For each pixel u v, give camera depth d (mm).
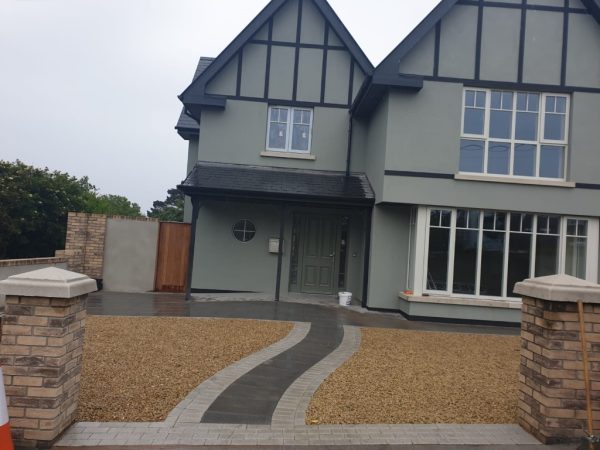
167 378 5832
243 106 13273
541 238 10992
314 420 4801
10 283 4109
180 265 13688
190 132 15695
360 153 13352
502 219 11008
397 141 10867
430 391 5777
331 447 4234
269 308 10945
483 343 8688
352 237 13320
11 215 16734
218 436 4363
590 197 10758
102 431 4379
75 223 13156
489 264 10969
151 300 11727
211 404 5098
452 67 10906
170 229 13734
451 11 10938
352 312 11273
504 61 10898
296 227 13562
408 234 11641
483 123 11016
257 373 6191
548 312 4469
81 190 20875
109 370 6020
